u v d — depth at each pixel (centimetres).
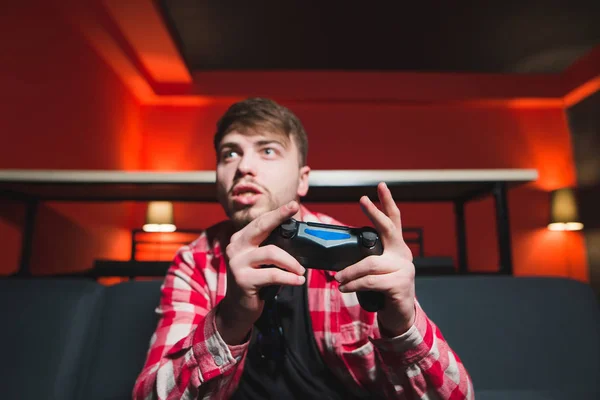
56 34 237
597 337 68
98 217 289
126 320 71
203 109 411
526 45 356
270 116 61
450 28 332
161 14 281
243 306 40
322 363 58
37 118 217
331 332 58
